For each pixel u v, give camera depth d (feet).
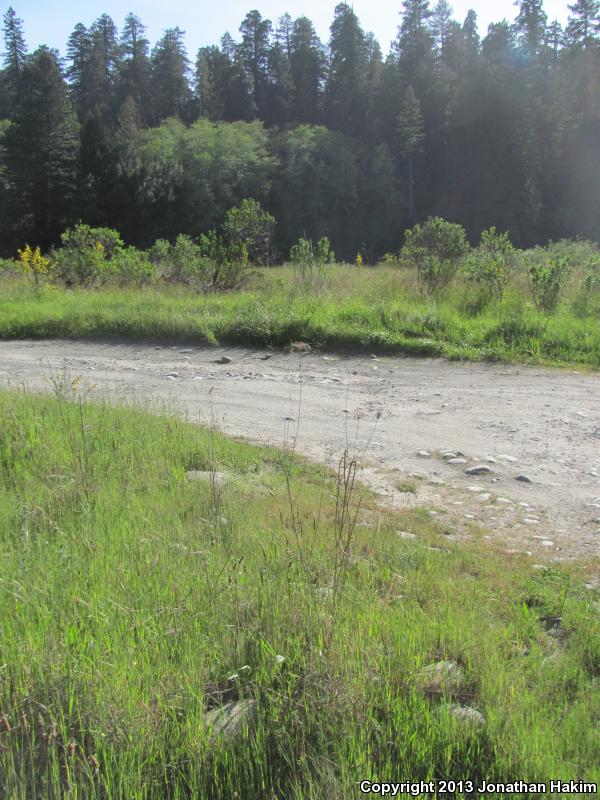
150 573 10.85
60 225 176.24
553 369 31.22
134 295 47.29
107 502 14.34
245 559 11.89
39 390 27.66
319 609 9.91
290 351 35.96
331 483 17.81
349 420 24.30
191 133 215.51
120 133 203.62
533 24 216.33
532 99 201.05
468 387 28.60
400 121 222.48
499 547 14.16
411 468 19.52
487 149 208.23
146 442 18.86
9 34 252.21
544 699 8.86
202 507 14.40
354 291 44.70
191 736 7.87
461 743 7.98
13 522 13.56
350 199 223.51
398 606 10.78
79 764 7.57
